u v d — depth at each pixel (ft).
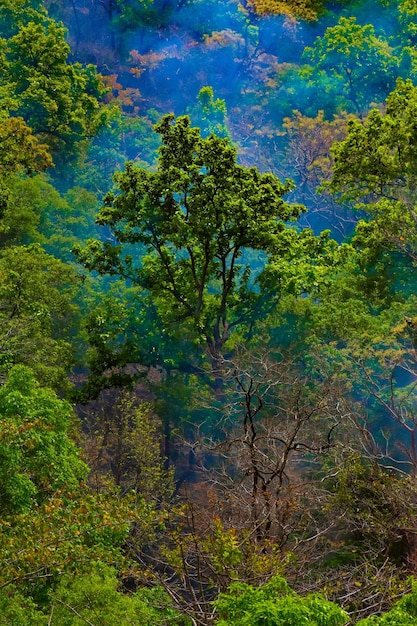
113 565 68.33
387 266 135.33
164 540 98.48
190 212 127.65
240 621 42.39
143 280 133.18
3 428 60.85
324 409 91.76
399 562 86.02
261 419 106.93
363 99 245.65
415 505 81.15
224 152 125.49
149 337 132.46
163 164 127.44
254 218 125.80
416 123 131.13
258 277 129.39
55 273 132.05
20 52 215.92
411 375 117.60
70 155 222.07
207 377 130.72
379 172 136.67
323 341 119.55
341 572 68.54
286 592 46.96
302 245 132.26
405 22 260.83
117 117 236.84
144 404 132.98
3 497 69.41
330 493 83.35
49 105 204.54
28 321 117.50
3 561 51.70
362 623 43.29
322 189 144.87
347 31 239.50
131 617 56.90
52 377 115.65
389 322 118.62
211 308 132.16
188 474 133.28
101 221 128.67
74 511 55.16
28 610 54.80
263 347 120.88
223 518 79.92
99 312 133.49
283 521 73.41
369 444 87.66
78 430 121.08
